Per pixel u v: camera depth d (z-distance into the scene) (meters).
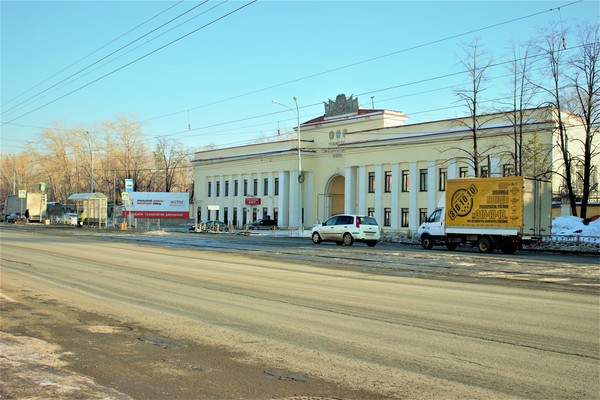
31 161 107.38
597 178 47.72
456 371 6.75
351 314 10.45
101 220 63.22
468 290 13.91
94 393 5.86
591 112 39.41
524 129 43.19
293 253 25.52
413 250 28.78
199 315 10.35
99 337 8.58
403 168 52.38
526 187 28.16
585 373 6.66
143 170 90.62
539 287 14.75
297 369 6.86
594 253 29.47
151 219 64.06
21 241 33.16
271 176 67.19
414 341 8.28
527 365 7.00
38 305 11.45
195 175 80.19
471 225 29.38
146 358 7.36
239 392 5.99
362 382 6.34
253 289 13.80
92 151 84.38
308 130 65.00
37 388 5.97
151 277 16.20
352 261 21.80
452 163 47.75
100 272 17.44
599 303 11.97
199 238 39.50
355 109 59.28
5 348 7.77
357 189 57.78
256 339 8.44
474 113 41.94
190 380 6.41
